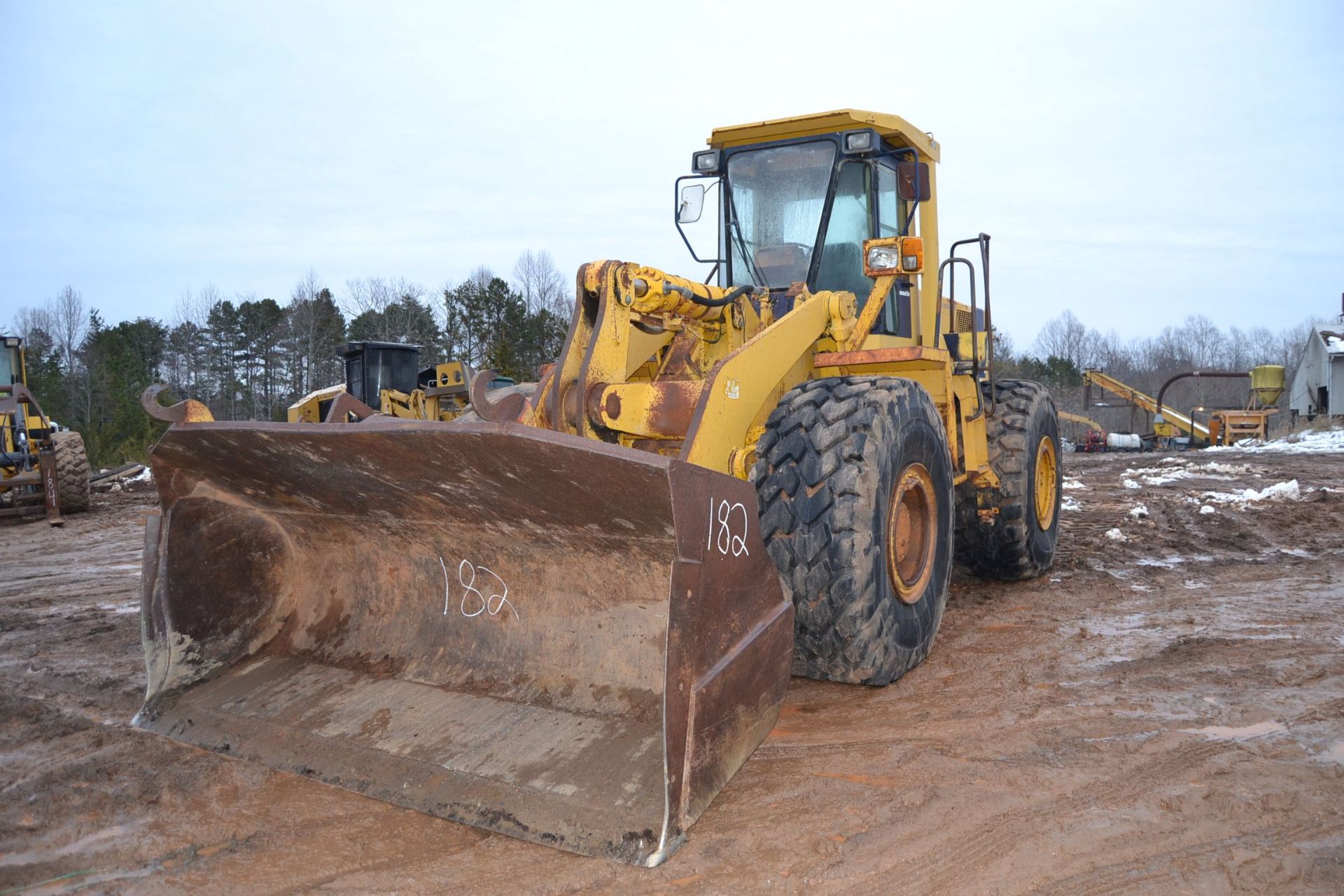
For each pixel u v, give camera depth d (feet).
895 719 10.55
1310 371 107.14
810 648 10.88
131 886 7.14
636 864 7.29
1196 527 25.04
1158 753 9.36
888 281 13.73
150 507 39.73
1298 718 10.34
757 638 8.81
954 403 14.96
